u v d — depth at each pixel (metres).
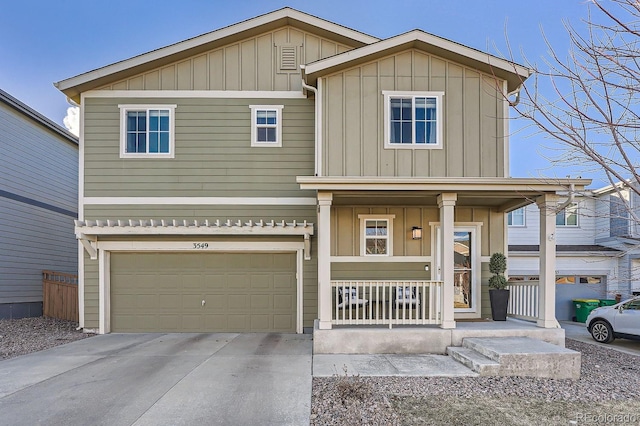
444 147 8.38
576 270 12.89
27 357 6.93
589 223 13.96
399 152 8.36
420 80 8.50
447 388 5.21
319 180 7.12
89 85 9.38
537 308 7.98
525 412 4.46
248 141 9.52
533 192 7.32
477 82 8.53
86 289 9.27
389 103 8.45
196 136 9.51
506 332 7.13
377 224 9.14
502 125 8.45
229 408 4.52
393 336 7.09
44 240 12.61
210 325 9.36
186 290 9.40
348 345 7.09
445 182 7.14
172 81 9.57
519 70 8.11
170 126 9.48
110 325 9.32
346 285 8.12
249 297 9.40
